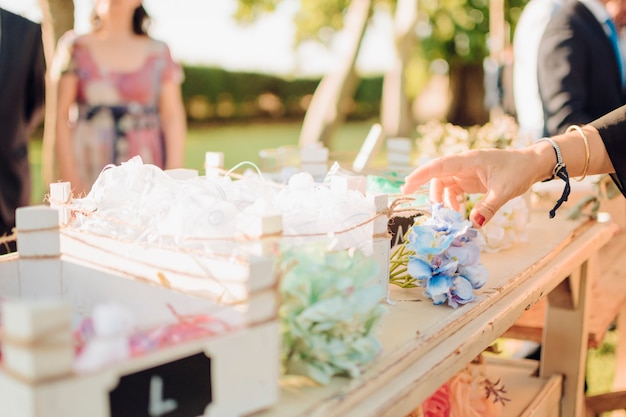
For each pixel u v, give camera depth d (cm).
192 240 88
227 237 85
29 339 56
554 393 179
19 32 197
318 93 838
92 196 105
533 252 151
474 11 1152
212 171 141
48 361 57
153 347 65
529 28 284
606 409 207
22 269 96
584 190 215
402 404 80
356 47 801
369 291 78
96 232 98
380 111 1550
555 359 186
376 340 84
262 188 119
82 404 59
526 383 181
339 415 74
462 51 1208
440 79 1525
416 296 114
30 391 57
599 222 197
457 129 209
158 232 91
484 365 147
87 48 281
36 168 690
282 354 79
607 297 207
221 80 1240
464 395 138
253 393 71
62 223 107
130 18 288
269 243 82
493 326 107
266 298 72
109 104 285
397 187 152
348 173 140
